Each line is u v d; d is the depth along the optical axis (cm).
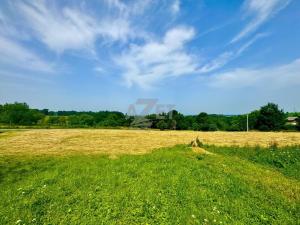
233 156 1820
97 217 738
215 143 2469
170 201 838
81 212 765
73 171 1188
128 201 823
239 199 903
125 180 1010
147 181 998
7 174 1230
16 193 912
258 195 952
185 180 1019
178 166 1219
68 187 945
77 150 2127
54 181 1038
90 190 910
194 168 1204
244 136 3466
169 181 995
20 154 1880
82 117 8206
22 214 757
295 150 1952
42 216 751
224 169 1245
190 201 851
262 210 840
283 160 1680
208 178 1075
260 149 2033
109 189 916
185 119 7362
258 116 6800
